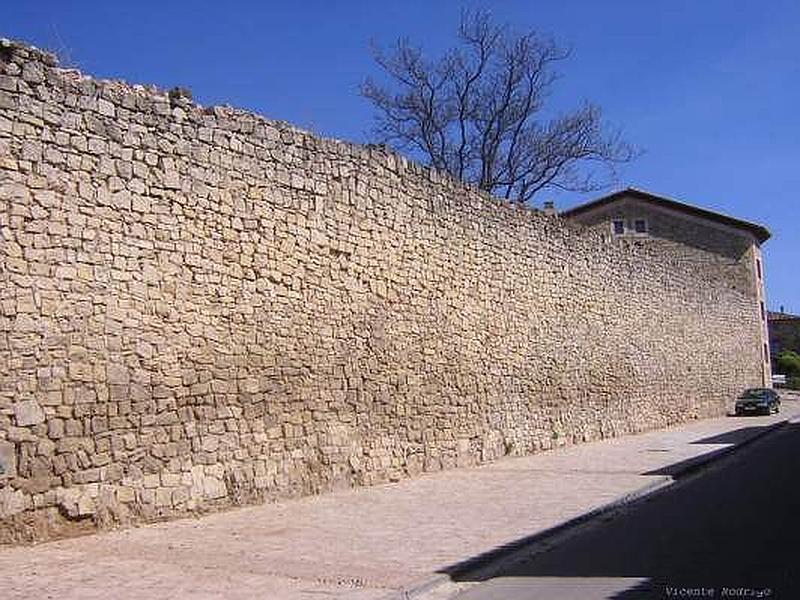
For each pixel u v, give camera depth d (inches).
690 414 1433.3
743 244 1974.7
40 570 356.2
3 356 400.8
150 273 475.5
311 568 368.5
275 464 550.3
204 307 507.8
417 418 705.6
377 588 334.6
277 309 561.6
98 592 321.4
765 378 2022.6
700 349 1504.7
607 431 1090.1
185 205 501.0
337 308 616.4
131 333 462.0
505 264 863.1
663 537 441.4
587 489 634.2
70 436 425.7
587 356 1042.7
